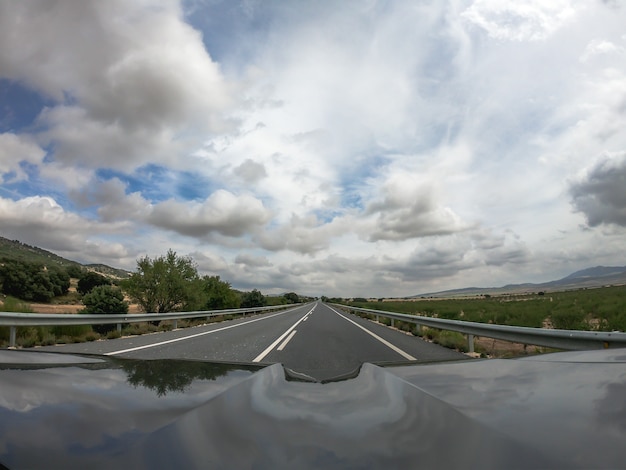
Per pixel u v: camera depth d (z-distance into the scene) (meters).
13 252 174.62
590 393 1.01
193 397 1.06
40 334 12.39
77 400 0.97
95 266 176.75
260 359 8.64
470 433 0.73
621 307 19.67
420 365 1.66
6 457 0.61
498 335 8.64
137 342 12.37
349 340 12.86
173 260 27.83
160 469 0.60
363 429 0.79
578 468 0.57
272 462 0.63
